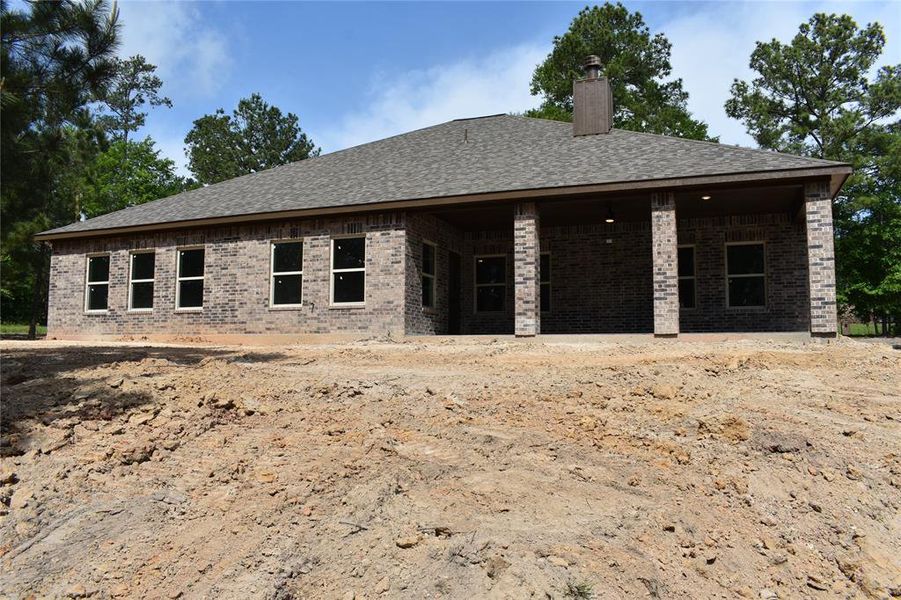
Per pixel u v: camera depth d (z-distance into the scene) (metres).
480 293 16.36
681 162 12.20
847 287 24.02
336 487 4.25
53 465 4.54
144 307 15.94
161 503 4.10
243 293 14.71
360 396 6.32
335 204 13.62
